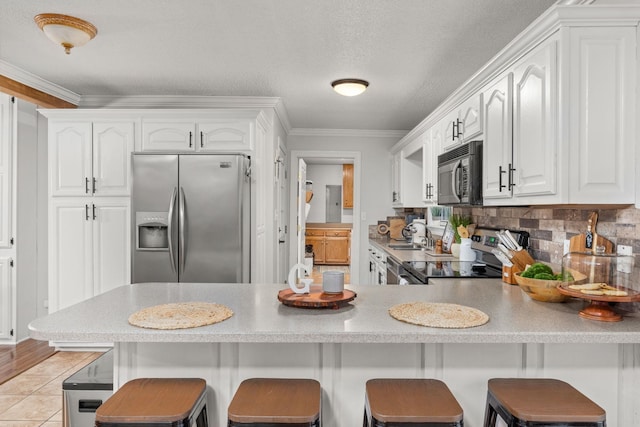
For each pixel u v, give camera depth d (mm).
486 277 2590
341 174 9586
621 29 1680
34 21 2443
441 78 3434
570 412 1311
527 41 1924
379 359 1663
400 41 2695
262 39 2676
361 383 1666
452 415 1307
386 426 1296
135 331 1410
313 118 4977
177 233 3336
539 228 2498
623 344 1649
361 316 1623
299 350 1673
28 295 3969
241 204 3365
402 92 3842
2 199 3816
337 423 1673
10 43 2771
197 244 3348
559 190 1711
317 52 2891
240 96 4008
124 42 2730
